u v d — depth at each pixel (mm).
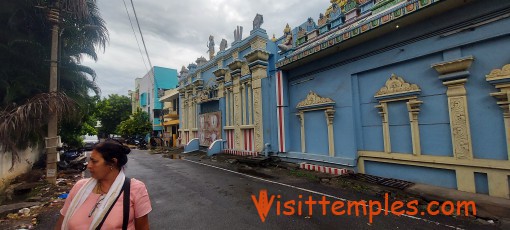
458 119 5578
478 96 5348
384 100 7086
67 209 1672
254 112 11930
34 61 8086
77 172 9688
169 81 33156
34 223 4406
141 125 29312
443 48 5844
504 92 4906
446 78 5750
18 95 7504
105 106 37375
